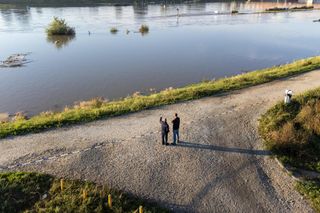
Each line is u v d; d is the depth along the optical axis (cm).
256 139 2117
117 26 7588
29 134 2166
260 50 5341
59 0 12912
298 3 13788
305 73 3509
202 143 2052
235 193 1622
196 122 2334
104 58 4794
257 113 2481
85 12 10056
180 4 12862
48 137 2120
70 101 3189
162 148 1984
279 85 3119
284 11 10819
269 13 10319
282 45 5716
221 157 1909
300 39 6238
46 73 4066
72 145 2009
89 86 3600
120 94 3353
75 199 1518
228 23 8244
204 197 1589
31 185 1611
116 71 4147
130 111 2550
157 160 1858
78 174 1716
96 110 2548
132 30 7106
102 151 1939
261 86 3114
